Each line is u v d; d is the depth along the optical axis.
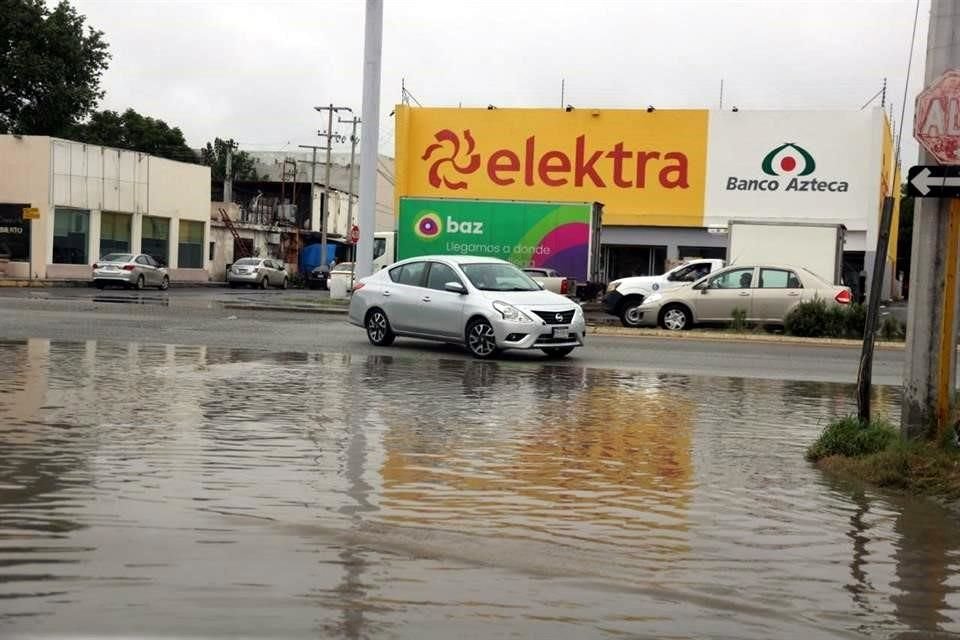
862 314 23.75
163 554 5.25
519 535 5.89
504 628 4.35
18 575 4.84
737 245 28.73
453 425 9.75
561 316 16.80
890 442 8.09
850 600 4.90
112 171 50.84
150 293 41.00
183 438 8.52
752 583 5.12
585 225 31.45
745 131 41.72
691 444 9.15
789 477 7.81
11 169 46.88
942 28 7.67
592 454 8.51
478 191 43.91
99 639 4.07
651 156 42.59
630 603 4.75
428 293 17.59
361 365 14.88
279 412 10.11
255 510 6.22
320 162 88.06
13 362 13.65
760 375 15.62
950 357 7.80
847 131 40.81
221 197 75.44
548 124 43.25
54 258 47.56
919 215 7.85
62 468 7.23
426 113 44.03
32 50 58.38
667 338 22.81
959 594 5.04
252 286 58.28
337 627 4.29
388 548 5.52
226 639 4.11
